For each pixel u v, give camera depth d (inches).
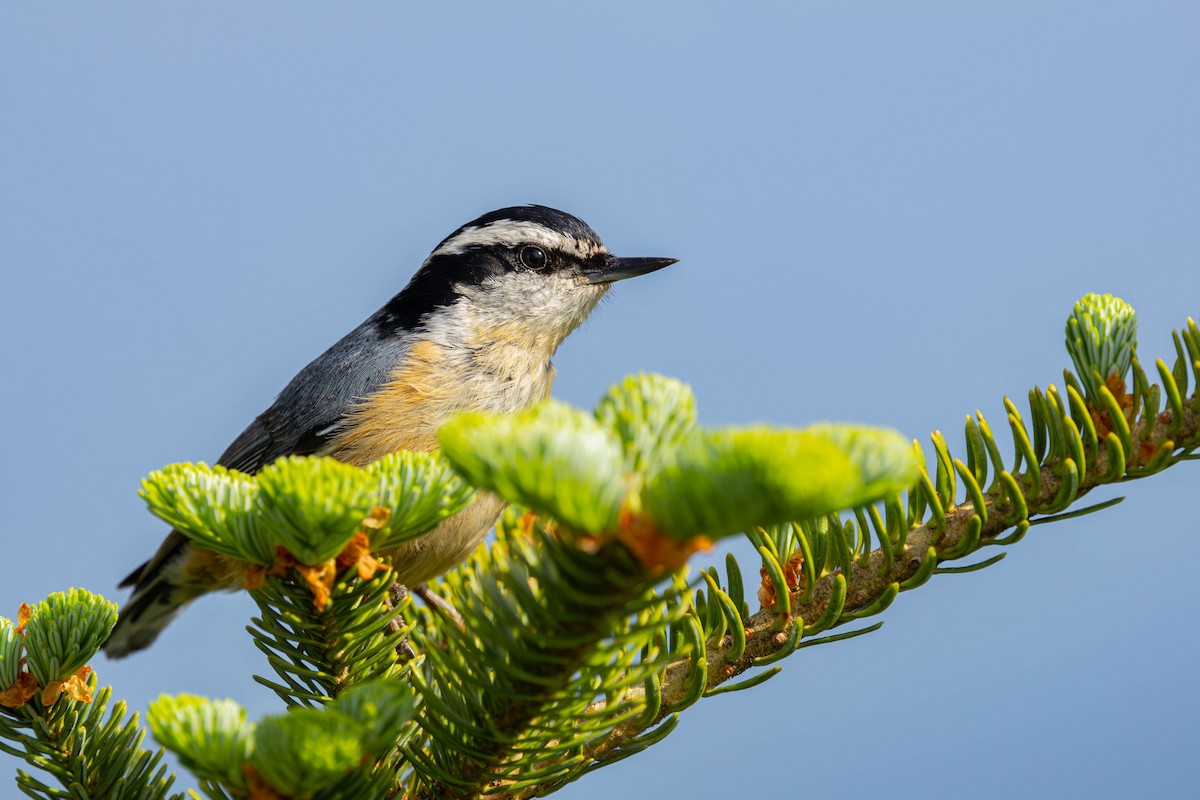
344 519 85.7
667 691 116.0
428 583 118.1
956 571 116.0
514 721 90.0
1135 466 116.0
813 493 57.6
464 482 93.2
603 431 67.2
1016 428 116.0
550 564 73.1
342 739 72.9
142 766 116.0
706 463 60.7
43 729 113.7
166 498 89.5
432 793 103.4
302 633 111.1
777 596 116.0
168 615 119.0
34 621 112.6
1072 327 116.0
